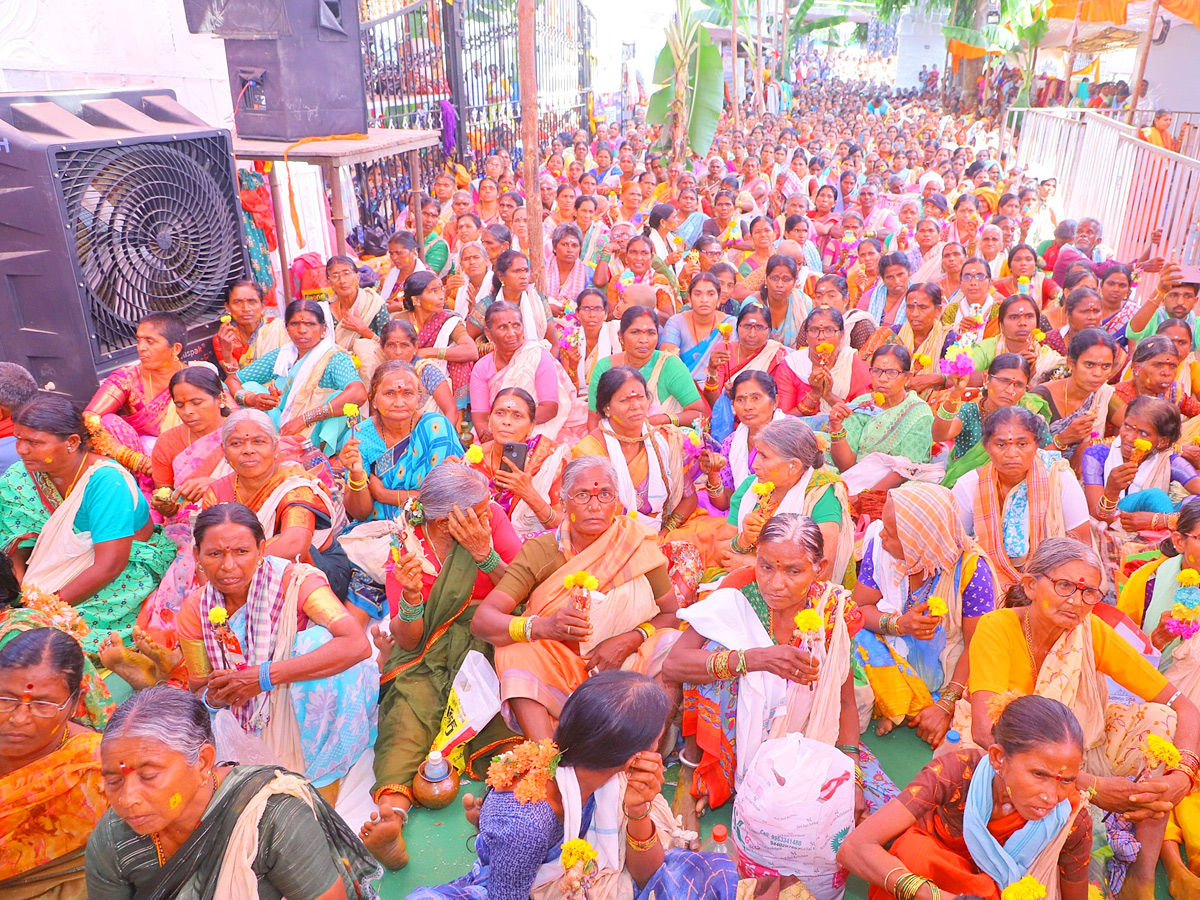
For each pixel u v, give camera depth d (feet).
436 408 18.84
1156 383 16.88
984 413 16.53
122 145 17.58
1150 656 10.43
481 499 12.06
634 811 8.14
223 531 10.38
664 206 33.17
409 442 16.03
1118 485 14.11
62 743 8.62
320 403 18.51
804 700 10.59
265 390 19.65
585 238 31.17
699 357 21.80
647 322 18.57
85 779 8.47
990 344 20.53
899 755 12.09
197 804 7.30
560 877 8.23
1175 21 60.80
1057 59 105.81
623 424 15.03
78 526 13.34
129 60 24.06
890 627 12.35
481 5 50.83
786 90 126.21
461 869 10.29
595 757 7.88
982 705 9.99
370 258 27.55
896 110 119.85
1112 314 22.00
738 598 11.11
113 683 12.96
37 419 12.91
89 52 22.52
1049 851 7.93
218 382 15.24
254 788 7.30
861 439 16.79
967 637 12.59
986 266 23.45
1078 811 7.87
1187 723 9.71
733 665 10.52
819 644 10.40
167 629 13.41
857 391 18.94
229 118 29.14
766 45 131.85
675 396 19.02
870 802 10.52
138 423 17.34
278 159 23.54
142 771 6.88
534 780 7.92
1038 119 68.23
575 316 26.55
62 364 17.25
